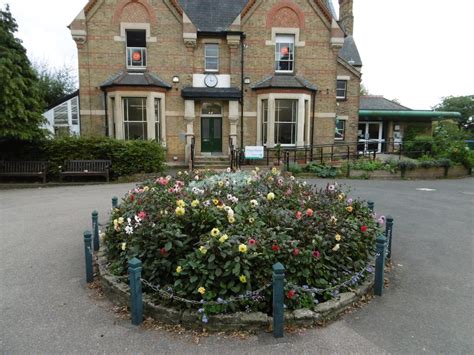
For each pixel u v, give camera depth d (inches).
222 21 689.6
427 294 178.7
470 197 436.8
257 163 649.0
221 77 669.9
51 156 538.0
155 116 645.3
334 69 691.4
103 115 648.4
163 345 135.5
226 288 146.6
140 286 149.2
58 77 1296.8
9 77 476.1
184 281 153.9
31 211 353.4
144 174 544.4
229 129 677.9
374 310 162.2
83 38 633.6
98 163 537.0
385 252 179.8
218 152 688.4
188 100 656.4
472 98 2025.1
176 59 655.8
